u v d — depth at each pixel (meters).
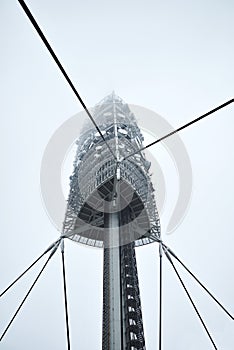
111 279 51.78
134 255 62.94
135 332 47.84
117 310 47.59
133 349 45.91
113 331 45.44
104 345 47.88
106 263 57.78
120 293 49.94
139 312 52.53
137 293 55.12
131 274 56.12
